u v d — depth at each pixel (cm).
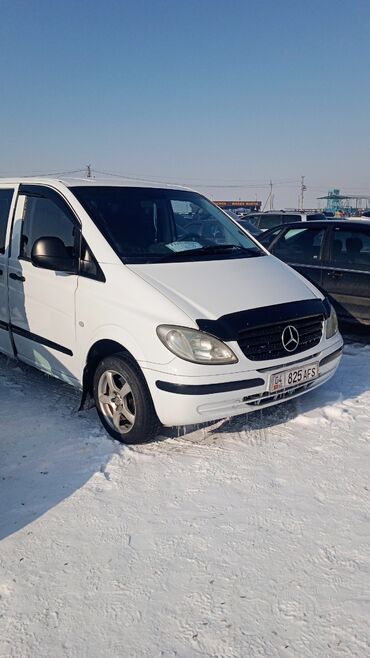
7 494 318
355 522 292
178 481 331
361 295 636
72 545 274
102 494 317
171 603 238
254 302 371
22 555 267
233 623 227
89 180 462
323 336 396
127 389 368
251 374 345
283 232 739
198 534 283
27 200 465
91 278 389
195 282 377
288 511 302
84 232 404
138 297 359
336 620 229
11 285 463
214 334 338
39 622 227
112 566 260
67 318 405
